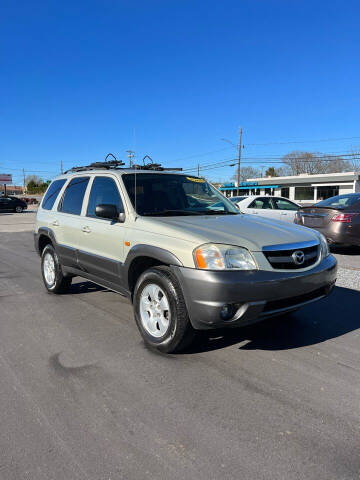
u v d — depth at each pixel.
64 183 5.45
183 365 3.20
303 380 2.93
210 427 2.35
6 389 2.83
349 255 8.76
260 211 12.51
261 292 2.98
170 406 2.59
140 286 3.55
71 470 1.99
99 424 2.39
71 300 5.20
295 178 41.75
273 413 2.50
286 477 1.93
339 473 1.95
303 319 4.33
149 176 4.41
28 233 15.70
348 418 2.44
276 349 3.51
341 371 3.08
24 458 2.09
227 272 2.96
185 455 2.10
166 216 3.88
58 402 2.64
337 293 5.40
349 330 3.99
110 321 4.32
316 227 8.67
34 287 6.01
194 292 3.01
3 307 4.90
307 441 2.21
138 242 3.58
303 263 3.31
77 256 4.71
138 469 1.99
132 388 2.83
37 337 3.85
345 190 37.78
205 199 4.59
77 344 3.66
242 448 2.15
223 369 3.12
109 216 3.86
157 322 3.44
